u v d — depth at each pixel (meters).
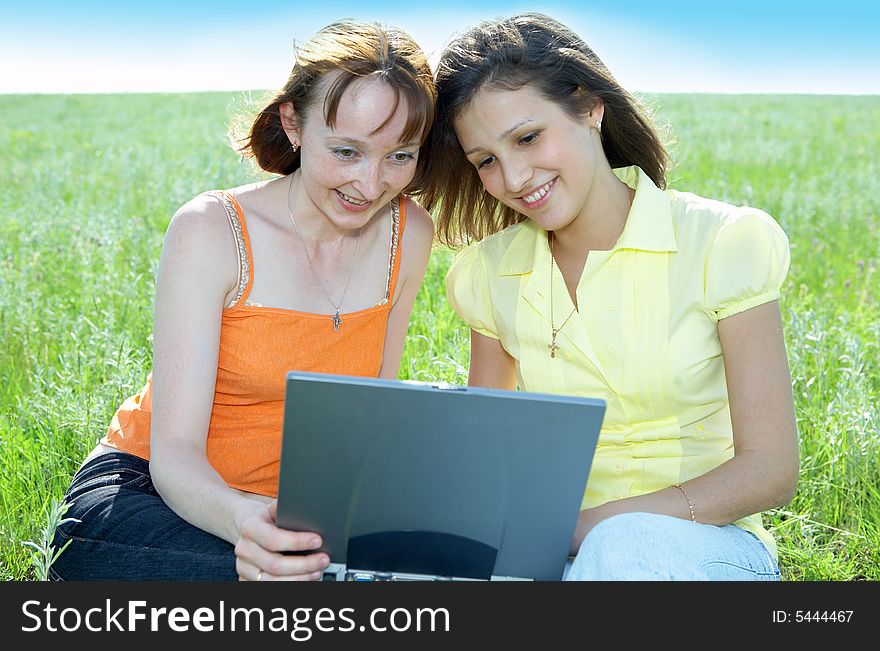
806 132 18.31
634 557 2.44
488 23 2.93
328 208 3.01
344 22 2.94
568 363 3.04
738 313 2.83
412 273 3.45
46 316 5.89
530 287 3.07
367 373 3.34
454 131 3.15
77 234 7.58
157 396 2.92
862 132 18.12
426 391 2.12
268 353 3.13
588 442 2.19
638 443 2.98
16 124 20.11
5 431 4.26
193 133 18.25
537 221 2.94
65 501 3.05
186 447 2.85
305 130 2.93
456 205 3.41
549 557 2.41
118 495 2.95
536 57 2.79
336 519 2.35
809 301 6.09
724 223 2.90
